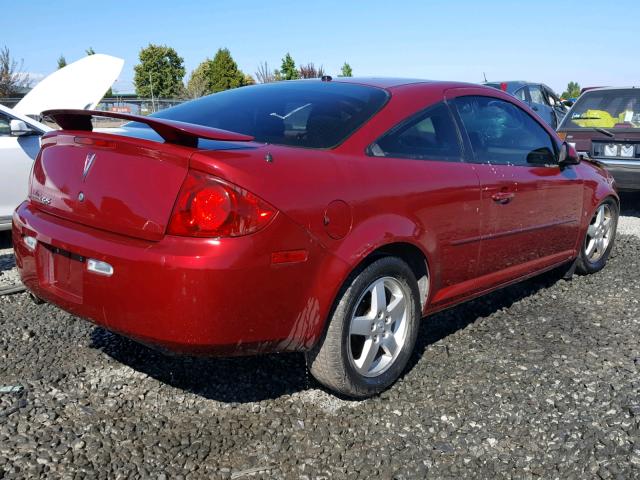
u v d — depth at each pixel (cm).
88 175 267
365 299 297
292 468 247
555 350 362
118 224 253
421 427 278
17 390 301
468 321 407
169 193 242
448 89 359
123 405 291
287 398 301
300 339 265
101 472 241
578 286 487
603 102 808
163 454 254
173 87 5991
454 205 327
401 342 312
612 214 521
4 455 249
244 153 251
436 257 321
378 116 310
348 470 247
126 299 244
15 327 380
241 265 237
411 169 308
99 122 437
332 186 268
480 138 365
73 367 329
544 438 271
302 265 255
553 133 440
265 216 242
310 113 309
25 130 604
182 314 236
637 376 331
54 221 280
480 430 276
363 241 275
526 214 388
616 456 258
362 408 293
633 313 429
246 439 266
